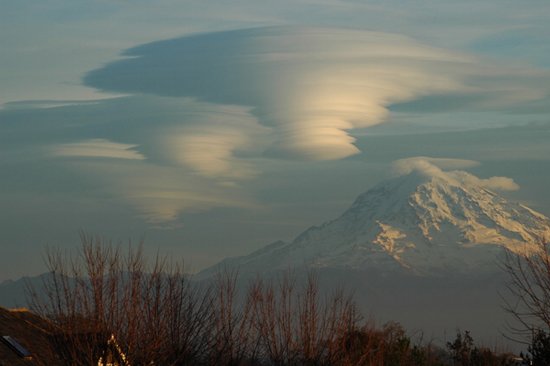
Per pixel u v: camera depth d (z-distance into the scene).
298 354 49.94
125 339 43.91
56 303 44.03
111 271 45.00
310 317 50.94
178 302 46.06
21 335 47.97
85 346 43.38
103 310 44.03
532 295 37.62
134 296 44.62
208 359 46.38
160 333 44.50
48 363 45.66
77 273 44.72
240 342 48.53
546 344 44.16
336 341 51.16
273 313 50.50
